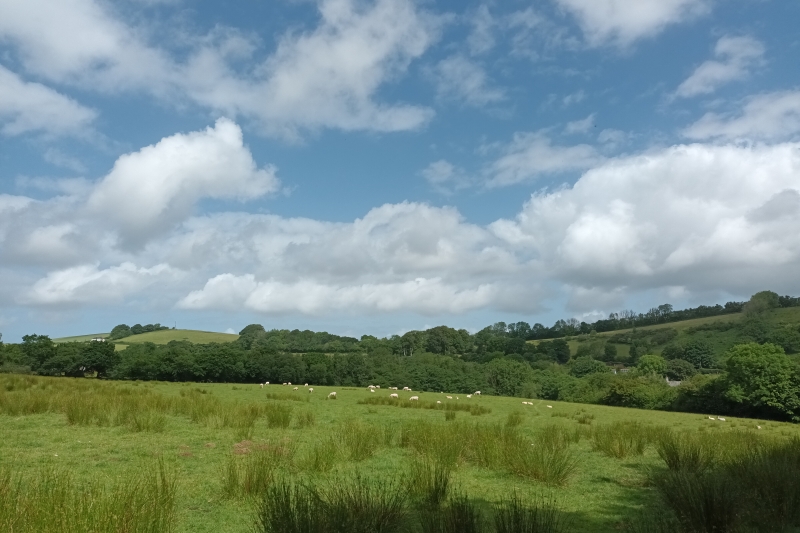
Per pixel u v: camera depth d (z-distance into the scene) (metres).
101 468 10.95
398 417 25.48
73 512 5.44
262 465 9.87
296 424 19.52
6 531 5.08
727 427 31.34
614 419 33.59
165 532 6.07
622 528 8.20
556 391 77.44
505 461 12.39
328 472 11.24
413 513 8.13
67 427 16.69
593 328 145.50
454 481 10.98
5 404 20.19
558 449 12.54
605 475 12.65
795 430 33.12
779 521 7.79
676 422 34.25
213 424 17.95
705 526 7.34
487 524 7.54
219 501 8.91
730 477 9.79
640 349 106.69
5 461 11.14
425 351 117.12
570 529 8.08
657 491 10.81
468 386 77.56
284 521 6.21
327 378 75.50
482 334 135.62
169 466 11.36
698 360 89.69
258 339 120.50
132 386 41.19
